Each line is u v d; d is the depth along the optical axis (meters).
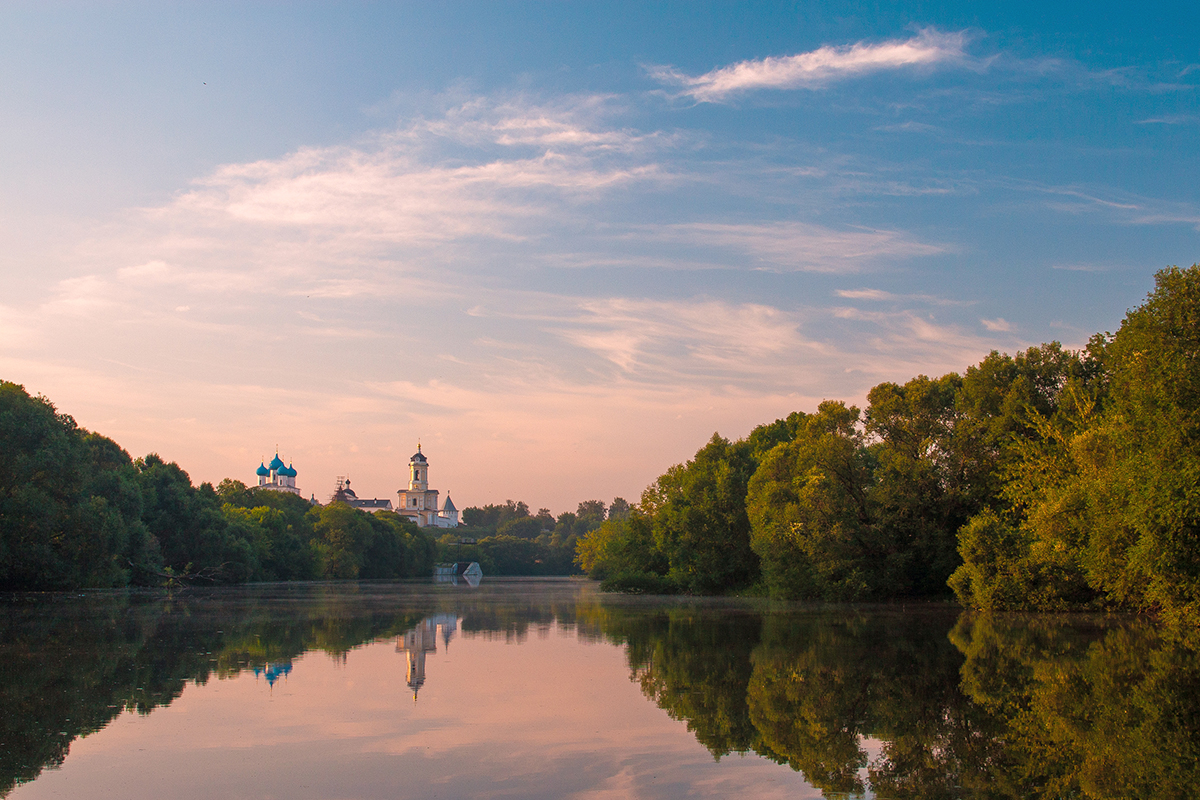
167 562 96.44
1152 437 28.80
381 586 106.06
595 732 15.03
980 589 44.19
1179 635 29.77
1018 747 14.03
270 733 14.84
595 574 162.50
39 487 63.50
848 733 15.02
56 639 30.61
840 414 60.50
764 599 63.31
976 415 51.91
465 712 16.80
